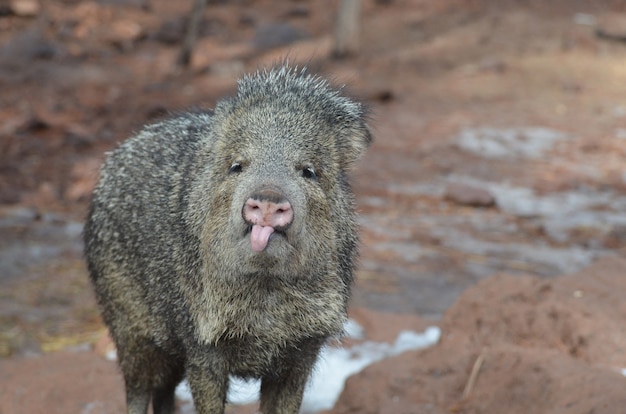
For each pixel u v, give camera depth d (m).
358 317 14.03
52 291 15.73
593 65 36.69
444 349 11.02
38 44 35.97
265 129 7.57
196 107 10.31
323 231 7.60
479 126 28.83
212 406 8.12
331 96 8.35
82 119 28.08
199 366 8.08
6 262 16.95
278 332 7.84
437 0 44.16
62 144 25.11
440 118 29.70
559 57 37.41
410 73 35.28
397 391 10.67
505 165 25.23
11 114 28.25
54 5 41.31
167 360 9.11
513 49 38.16
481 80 34.56
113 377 11.72
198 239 7.82
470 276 17.25
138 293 8.73
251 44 38.97
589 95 33.22
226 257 7.41
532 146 26.98
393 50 38.12
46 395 11.30
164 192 8.52
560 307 11.13
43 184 21.67
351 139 8.19
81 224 19.34
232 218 7.14
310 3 45.00
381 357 12.73
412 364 10.95
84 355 12.59
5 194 20.97
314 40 39.53
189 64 35.84
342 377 12.12
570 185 23.62
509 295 11.50
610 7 43.78
